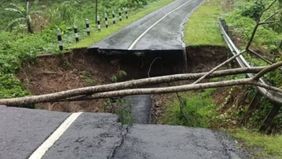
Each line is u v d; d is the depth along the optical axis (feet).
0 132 17.94
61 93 27.68
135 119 43.60
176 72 60.75
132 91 28.07
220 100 43.42
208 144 17.92
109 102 41.83
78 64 55.88
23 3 120.88
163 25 88.22
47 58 52.54
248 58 47.11
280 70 34.86
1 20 104.42
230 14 96.68
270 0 85.46
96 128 18.97
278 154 17.44
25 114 20.57
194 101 44.98
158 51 59.36
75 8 115.44
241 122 34.12
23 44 53.83
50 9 103.40
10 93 40.63
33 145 16.75
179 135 18.86
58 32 56.34
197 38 68.23
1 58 46.26
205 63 60.75
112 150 16.58
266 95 30.89
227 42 60.13
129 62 60.49
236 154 17.03
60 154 15.98
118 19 101.30
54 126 19.06
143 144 17.47
